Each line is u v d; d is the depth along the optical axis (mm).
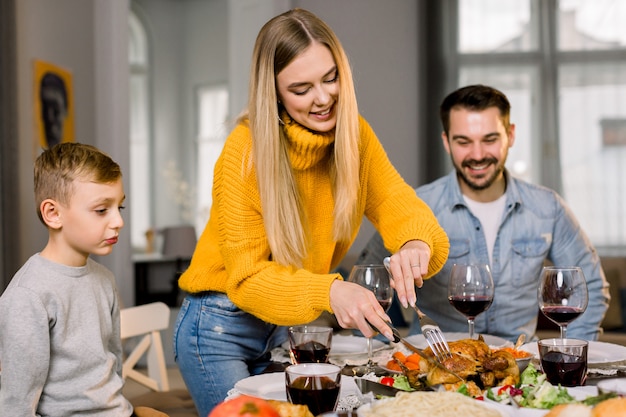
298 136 1660
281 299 1529
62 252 1649
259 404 875
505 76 6898
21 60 4621
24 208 4617
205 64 9422
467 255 2326
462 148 2260
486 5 6914
